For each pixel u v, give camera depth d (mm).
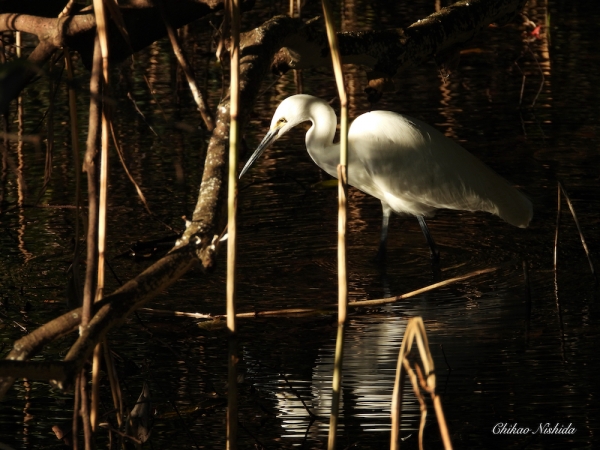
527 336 8227
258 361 7824
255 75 6195
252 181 13000
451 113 15500
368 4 21781
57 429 6598
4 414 6930
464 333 8320
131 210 11594
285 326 8578
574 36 19781
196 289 9508
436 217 12078
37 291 9336
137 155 13641
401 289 9500
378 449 6363
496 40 20031
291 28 7004
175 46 4996
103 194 4699
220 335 8398
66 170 13086
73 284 5672
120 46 6184
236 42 4355
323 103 10758
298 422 6797
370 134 10672
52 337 4047
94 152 4250
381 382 7406
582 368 7535
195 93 5047
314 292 9375
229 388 4719
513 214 10789
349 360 7824
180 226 10930
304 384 7410
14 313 8773
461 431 6582
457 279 7270
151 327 8555
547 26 19156
